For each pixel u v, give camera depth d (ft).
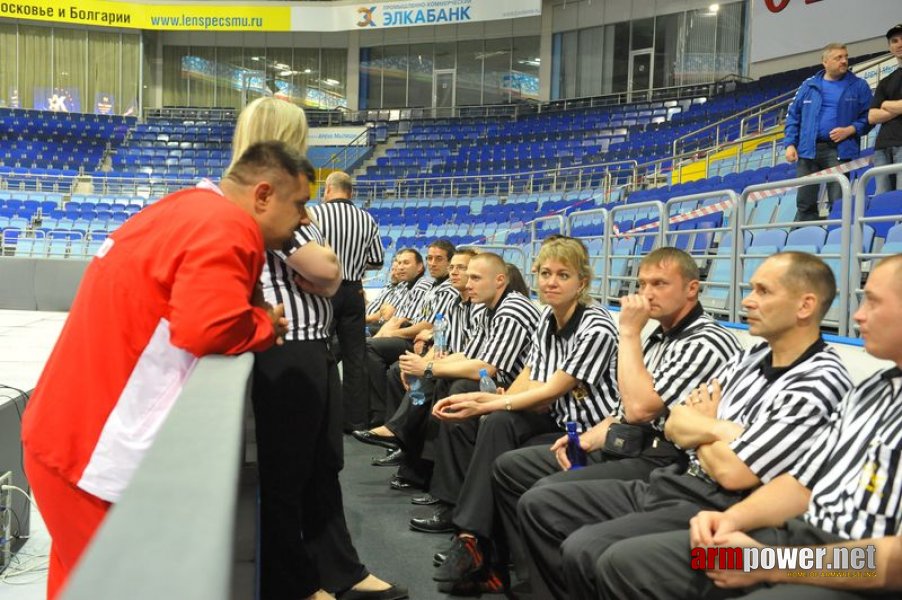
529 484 7.30
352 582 6.98
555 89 53.16
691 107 43.68
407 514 9.93
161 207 4.11
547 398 7.89
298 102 58.18
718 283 11.74
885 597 4.00
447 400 8.05
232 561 1.45
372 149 53.11
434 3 50.88
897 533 4.14
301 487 6.05
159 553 1.28
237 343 3.81
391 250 39.96
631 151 43.01
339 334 12.85
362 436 12.21
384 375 14.38
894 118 13.30
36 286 27.25
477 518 7.51
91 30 55.83
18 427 8.03
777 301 5.28
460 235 39.68
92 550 1.29
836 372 5.11
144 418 3.92
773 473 4.97
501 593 7.54
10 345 16.44
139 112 56.59
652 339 7.55
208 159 53.21
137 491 1.60
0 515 7.32
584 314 8.23
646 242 18.15
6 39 54.85
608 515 6.18
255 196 4.58
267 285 5.84
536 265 8.56
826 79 14.48
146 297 3.89
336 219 11.51
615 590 4.86
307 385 5.93
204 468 1.76
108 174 51.29
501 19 49.52
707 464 5.27
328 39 57.62
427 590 7.50
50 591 4.35
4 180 48.01
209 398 2.59
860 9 35.42
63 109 55.72
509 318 9.70
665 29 48.24
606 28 50.60
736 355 6.22
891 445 4.26
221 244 3.85
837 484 4.47
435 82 56.44
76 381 3.92
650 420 6.68
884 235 12.06
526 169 46.85
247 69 58.18
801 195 14.51
